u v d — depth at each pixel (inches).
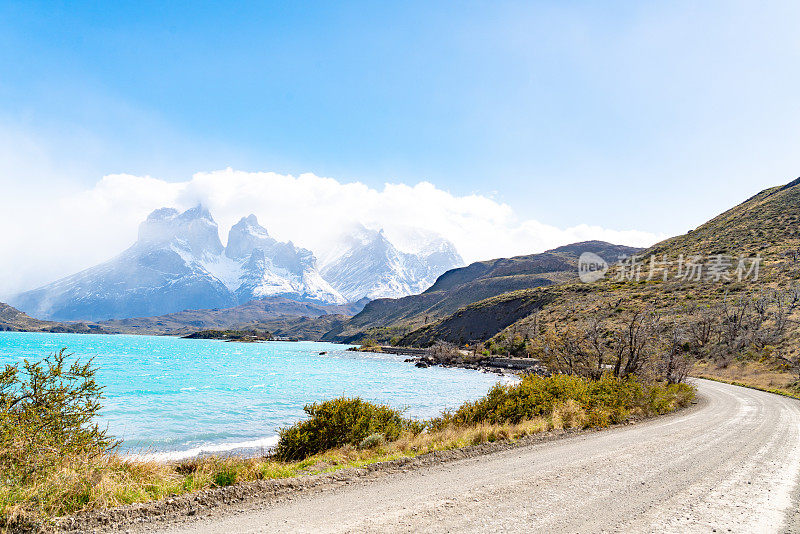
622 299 2746.1
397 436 526.6
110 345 6486.2
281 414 1088.2
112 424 928.3
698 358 1982.0
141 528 204.8
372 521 212.8
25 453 246.2
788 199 3678.6
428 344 4884.4
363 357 4741.6
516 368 2800.2
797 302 1979.6
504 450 414.0
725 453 401.4
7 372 269.1
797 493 277.9
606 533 199.8
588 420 577.0
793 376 1428.4
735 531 207.5
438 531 199.0
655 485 284.7
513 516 220.7
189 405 1231.5
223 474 295.9
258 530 201.2
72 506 226.5
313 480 294.4
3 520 199.2
